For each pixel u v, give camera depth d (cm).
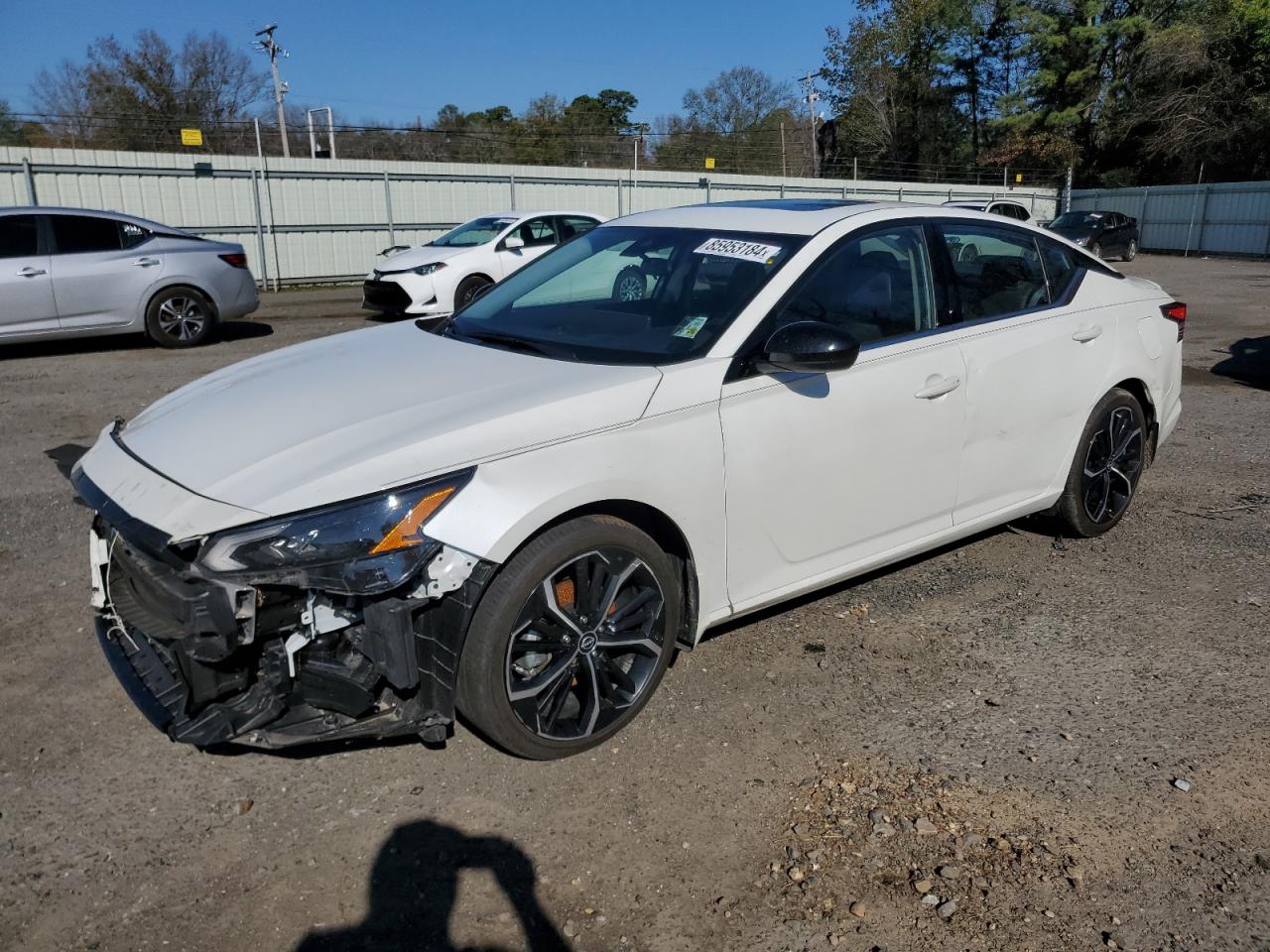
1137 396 484
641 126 4575
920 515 385
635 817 275
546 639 290
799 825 272
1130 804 282
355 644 266
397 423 282
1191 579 441
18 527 498
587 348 341
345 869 254
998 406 403
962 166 4900
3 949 227
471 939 231
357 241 2086
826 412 341
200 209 1877
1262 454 650
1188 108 3862
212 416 308
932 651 374
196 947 229
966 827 272
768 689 344
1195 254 3328
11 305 988
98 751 303
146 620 271
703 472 311
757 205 418
